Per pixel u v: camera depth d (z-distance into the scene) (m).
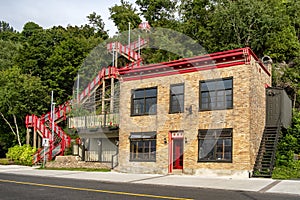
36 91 40.00
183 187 15.73
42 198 11.90
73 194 12.93
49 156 30.28
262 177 19.47
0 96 38.09
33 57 47.53
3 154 41.66
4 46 66.62
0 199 11.70
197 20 44.41
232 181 17.78
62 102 43.69
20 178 19.64
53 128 30.72
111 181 18.31
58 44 49.97
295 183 16.75
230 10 37.56
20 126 40.25
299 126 24.61
